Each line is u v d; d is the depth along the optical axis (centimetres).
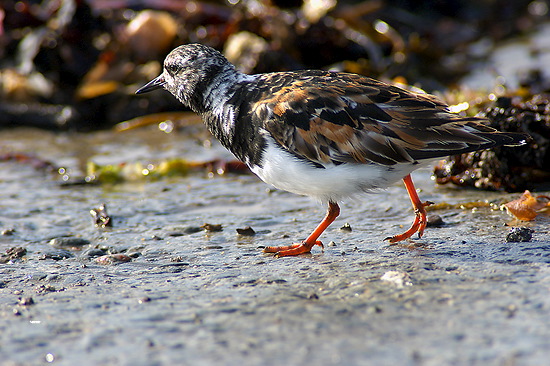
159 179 1366
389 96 895
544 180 1176
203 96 995
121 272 875
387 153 870
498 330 623
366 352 596
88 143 1616
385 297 718
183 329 668
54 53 1759
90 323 696
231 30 1762
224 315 697
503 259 823
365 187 912
